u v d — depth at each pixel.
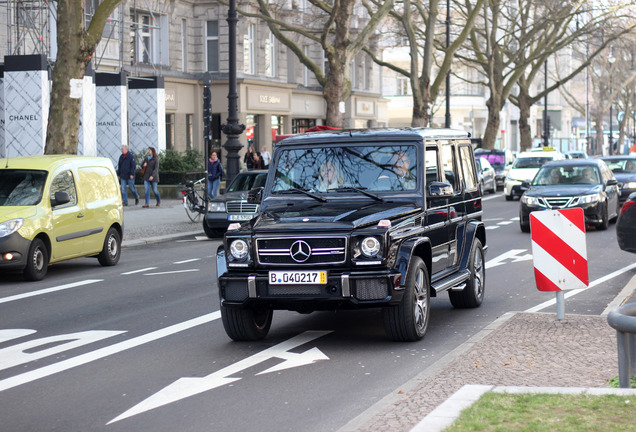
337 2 33.22
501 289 13.88
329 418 6.84
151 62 45.59
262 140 54.06
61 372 8.70
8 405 7.47
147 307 12.63
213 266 17.56
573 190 23.94
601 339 9.06
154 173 33.19
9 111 33.09
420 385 7.35
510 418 5.95
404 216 9.81
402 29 52.31
